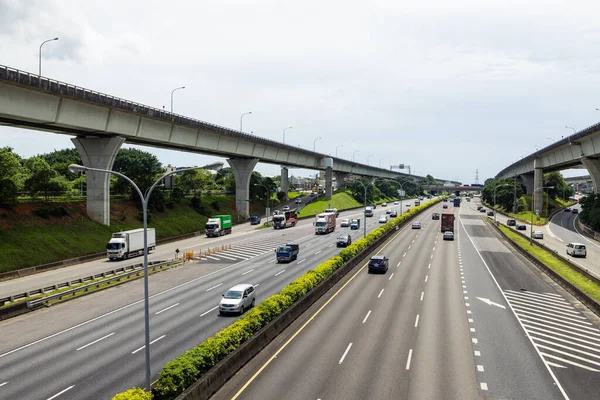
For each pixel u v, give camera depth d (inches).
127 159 5182.1
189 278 1914.4
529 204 5659.5
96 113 2331.4
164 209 3577.8
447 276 1889.8
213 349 829.2
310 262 2266.2
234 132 3651.6
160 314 1339.8
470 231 3860.7
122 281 1834.4
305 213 5270.7
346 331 1130.0
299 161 5364.2
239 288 1381.6
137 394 657.6
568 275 1769.2
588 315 1304.1
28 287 1704.0
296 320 1227.2
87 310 1412.4
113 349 1037.8
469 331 1139.3
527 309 1364.4
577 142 3427.7
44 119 2032.5
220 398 761.0
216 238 3368.6
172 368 732.7
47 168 2662.4
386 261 1995.6
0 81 1774.1
